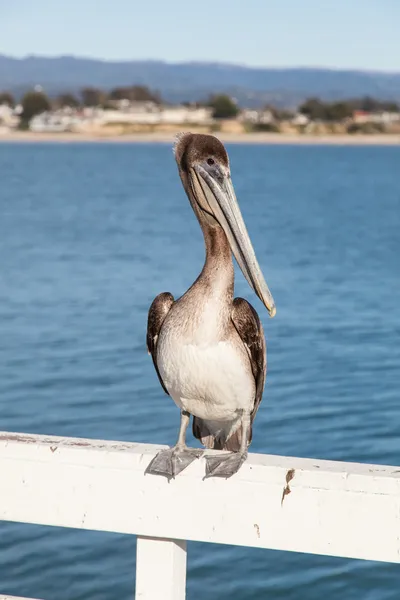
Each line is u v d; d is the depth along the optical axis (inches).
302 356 563.2
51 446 136.0
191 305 164.4
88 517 134.8
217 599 279.1
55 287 824.3
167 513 132.0
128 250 1104.2
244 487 128.6
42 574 290.8
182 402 170.7
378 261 1016.2
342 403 460.4
